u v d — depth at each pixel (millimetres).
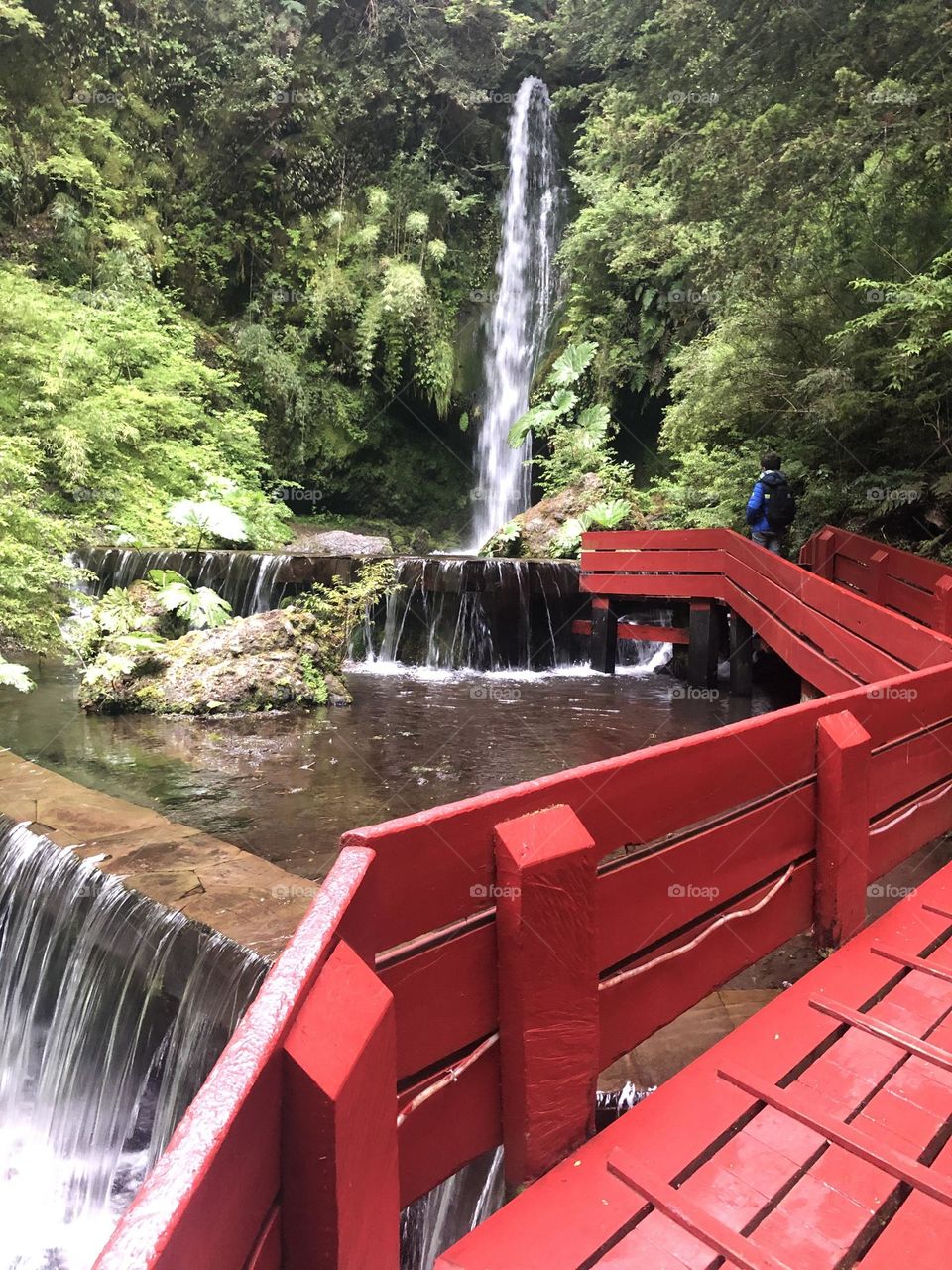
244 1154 962
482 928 1768
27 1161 3664
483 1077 1789
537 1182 1817
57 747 6363
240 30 18734
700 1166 1904
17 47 16359
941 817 3822
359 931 1433
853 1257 1678
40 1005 3836
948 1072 2285
